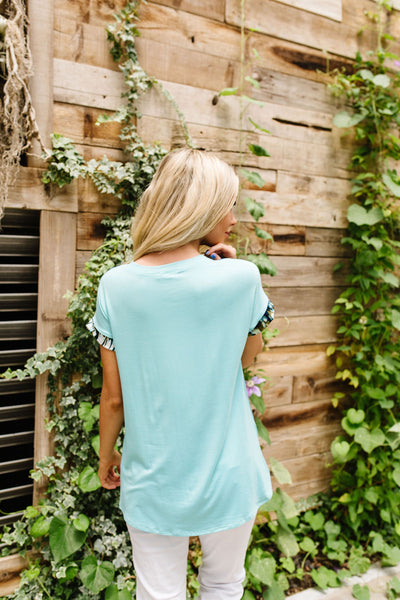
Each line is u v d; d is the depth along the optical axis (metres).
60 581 1.80
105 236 1.97
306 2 2.33
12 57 1.54
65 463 1.95
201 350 1.04
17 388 1.89
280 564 2.22
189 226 1.04
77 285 1.91
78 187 1.89
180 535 1.07
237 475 1.08
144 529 1.08
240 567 1.26
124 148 1.96
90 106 1.87
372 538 2.44
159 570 1.12
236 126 2.21
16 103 1.63
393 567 2.27
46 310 1.86
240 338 1.08
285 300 2.42
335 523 2.50
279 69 2.29
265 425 2.41
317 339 2.54
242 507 1.09
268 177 2.31
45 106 1.78
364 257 2.50
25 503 2.04
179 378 1.03
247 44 2.19
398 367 2.54
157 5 1.96
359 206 2.48
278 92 2.30
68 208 1.86
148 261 1.08
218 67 2.13
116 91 1.91
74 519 1.79
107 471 1.33
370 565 2.28
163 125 2.02
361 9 2.51
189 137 2.03
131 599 1.79
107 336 1.10
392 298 2.70
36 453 1.89
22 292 2.04
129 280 1.05
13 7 1.64
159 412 1.05
